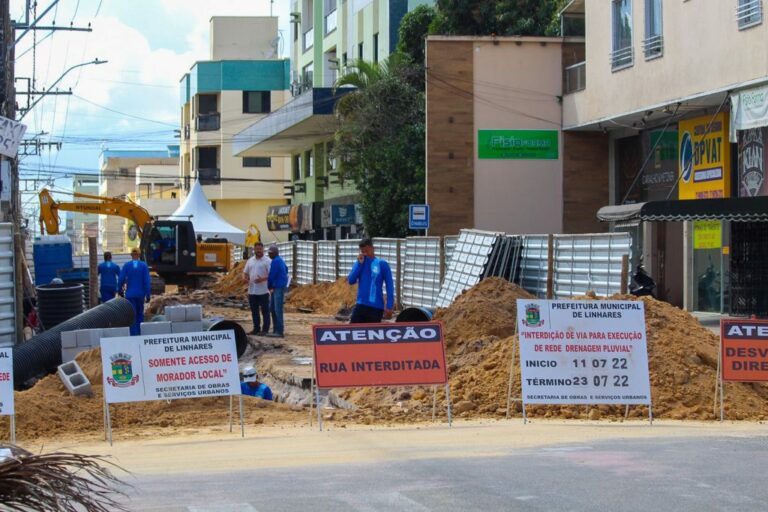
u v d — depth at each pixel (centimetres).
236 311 3166
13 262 2017
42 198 3950
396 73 4138
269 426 1250
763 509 696
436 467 873
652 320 1450
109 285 2675
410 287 3106
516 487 779
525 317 1208
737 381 1248
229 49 7688
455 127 3450
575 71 3366
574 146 3453
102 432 1234
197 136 7275
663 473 831
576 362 1209
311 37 5875
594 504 714
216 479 844
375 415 1312
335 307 3281
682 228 3006
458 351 1691
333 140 4781
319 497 753
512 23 4144
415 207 2788
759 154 2483
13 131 2333
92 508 447
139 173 9675
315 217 5325
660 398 1297
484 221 3450
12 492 430
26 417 1255
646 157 3186
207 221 5156
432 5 4500
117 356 1166
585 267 2233
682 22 2659
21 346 1762
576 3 3475
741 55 2422
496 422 1220
